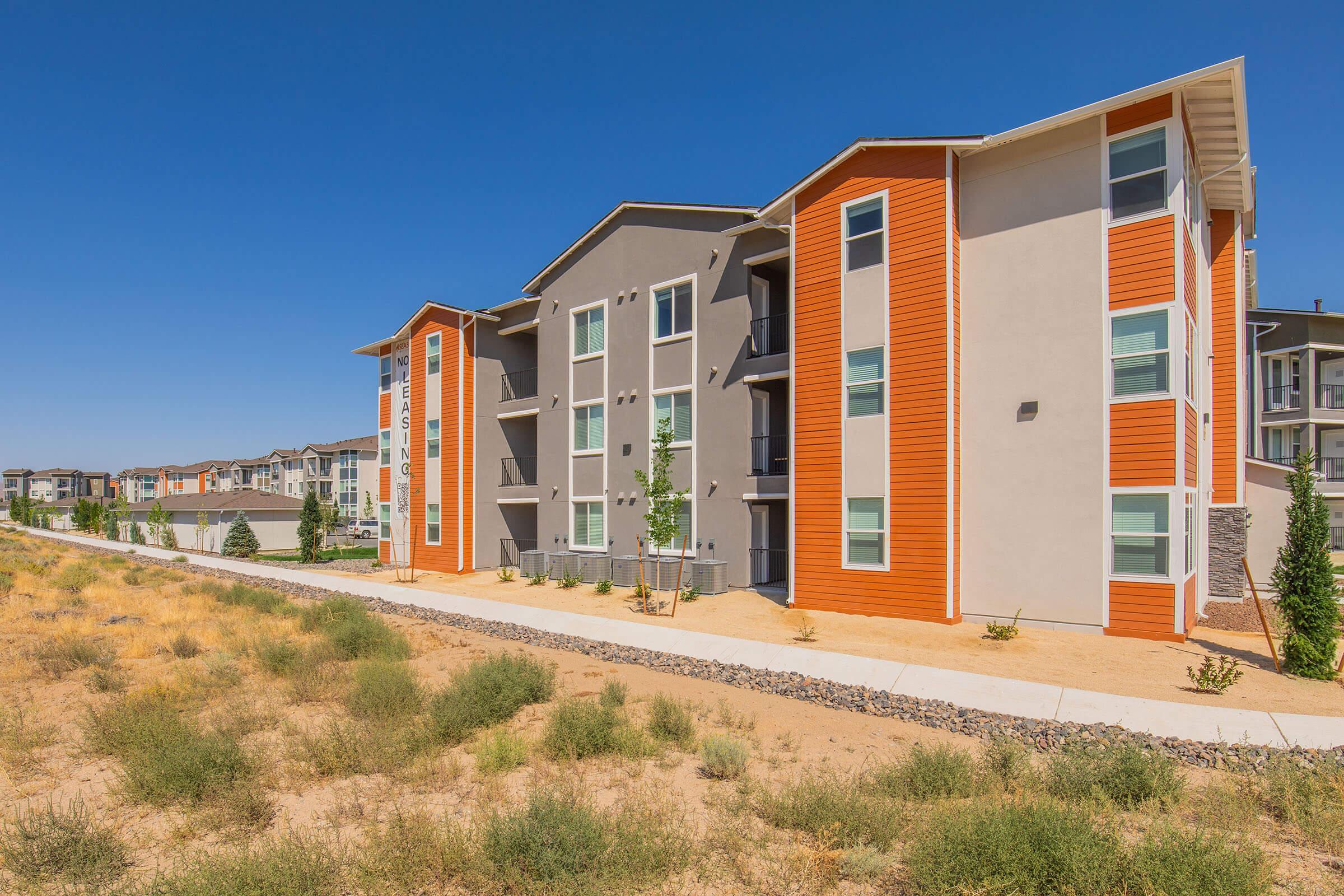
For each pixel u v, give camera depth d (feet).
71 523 243.81
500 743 23.41
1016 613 44.98
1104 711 29.53
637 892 15.05
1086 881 14.14
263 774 21.58
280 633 44.70
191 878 14.43
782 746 25.81
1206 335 51.98
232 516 149.38
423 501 91.35
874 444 49.67
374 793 20.74
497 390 88.33
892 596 48.42
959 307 47.80
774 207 55.77
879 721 29.53
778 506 68.18
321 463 240.94
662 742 25.53
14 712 28.25
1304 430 91.56
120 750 23.59
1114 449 42.22
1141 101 41.68
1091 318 43.27
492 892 14.99
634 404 70.59
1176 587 40.14
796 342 54.34
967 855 15.19
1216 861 14.42
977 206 47.75
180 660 37.70
